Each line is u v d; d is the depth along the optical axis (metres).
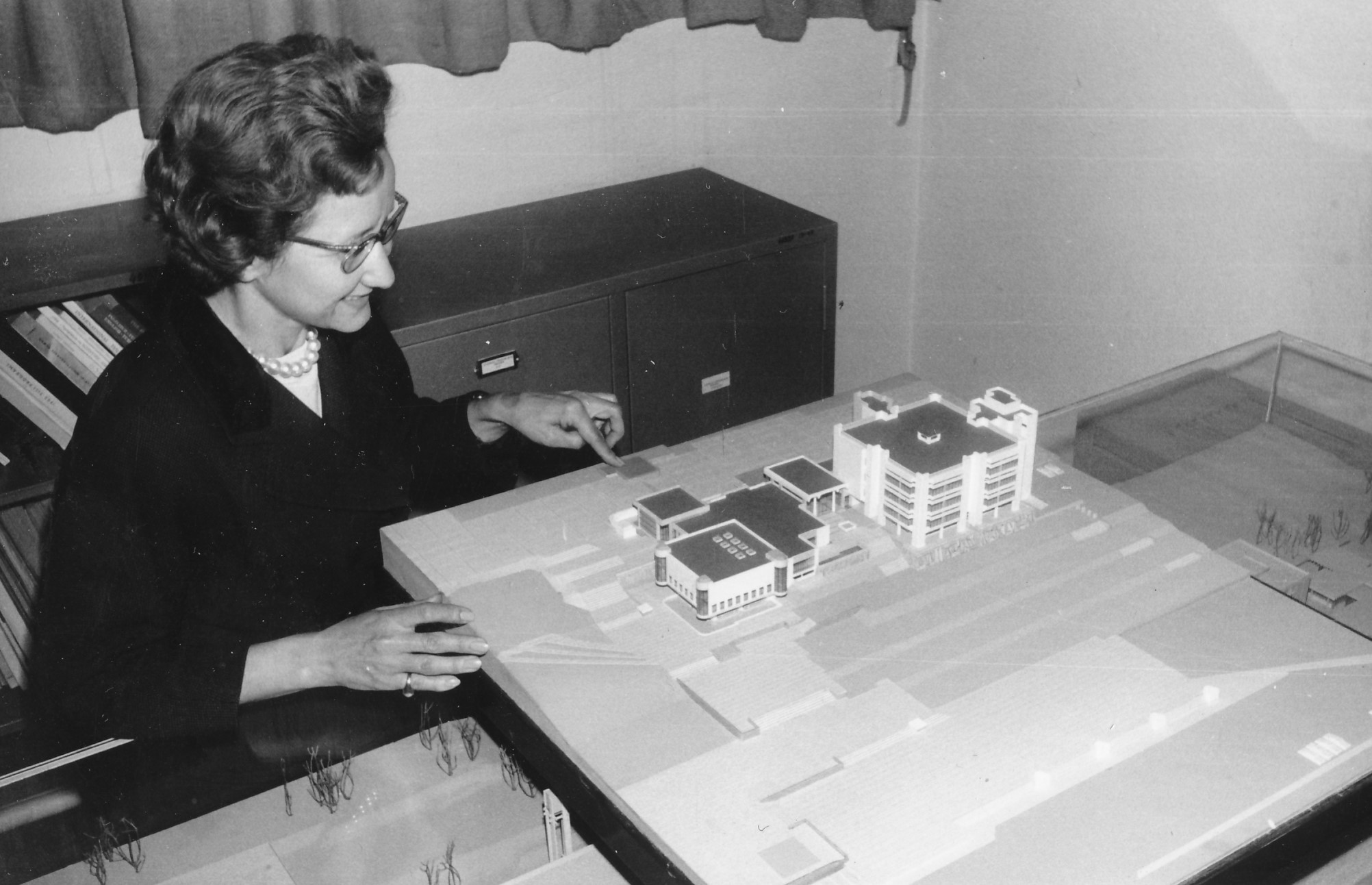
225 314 1.31
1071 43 2.55
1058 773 0.92
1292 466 1.48
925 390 1.44
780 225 2.52
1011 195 2.84
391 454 1.48
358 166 1.08
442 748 1.26
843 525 1.22
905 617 1.10
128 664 1.26
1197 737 0.95
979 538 1.21
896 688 1.01
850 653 1.05
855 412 1.35
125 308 1.97
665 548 1.14
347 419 1.44
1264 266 2.28
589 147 2.72
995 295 2.97
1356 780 0.91
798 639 1.07
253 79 1.04
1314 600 1.24
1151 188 2.47
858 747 0.95
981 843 0.86
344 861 1.13
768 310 2.52
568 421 1.48
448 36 2.27
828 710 0.99
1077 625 1.08
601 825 0.94
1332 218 2.12
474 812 1.18
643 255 2.38
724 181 2.79
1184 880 0.84
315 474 1.38
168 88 1.98
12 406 1.94
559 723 0.98
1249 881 0.86
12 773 1.20
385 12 2.24
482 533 1.24
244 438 1.30
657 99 2.75
